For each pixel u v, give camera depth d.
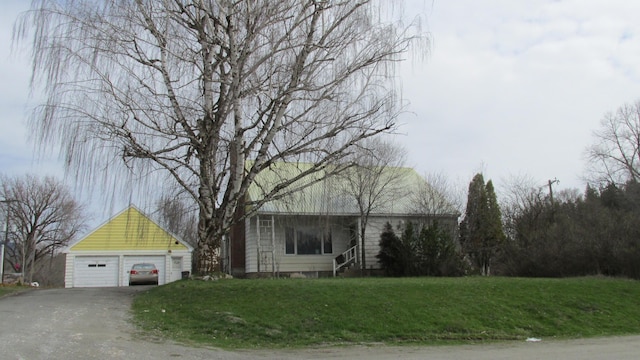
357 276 24.92
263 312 12.51
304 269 26.36
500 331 12.35
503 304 14.16
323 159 16.23
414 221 27.39
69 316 12.12
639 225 22.84
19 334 9.76
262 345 10.60
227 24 14.59
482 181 31.14
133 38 14.20
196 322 11.94
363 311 12.76
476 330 12.24
